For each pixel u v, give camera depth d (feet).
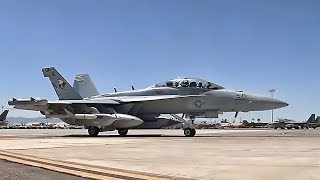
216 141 81.25
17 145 71.00
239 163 38.58
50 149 61.16
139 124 110.52
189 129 110.63
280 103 110.63
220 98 111.14
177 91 115.44
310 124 338.75
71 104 114.32
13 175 32.89
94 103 114.42
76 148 63.05
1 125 357.82
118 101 117.08
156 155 49.26
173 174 32.09
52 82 140.87
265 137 102.22
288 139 89.15
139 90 122.93
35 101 107.65
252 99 110.22
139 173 33.01
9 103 109.60
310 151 52.75
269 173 31.22
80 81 149.18
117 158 45.98
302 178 28.58
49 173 34.17
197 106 112.68
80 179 30.58
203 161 41.24
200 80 115.14
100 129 115.65
